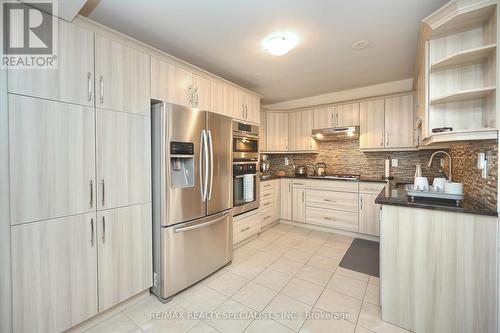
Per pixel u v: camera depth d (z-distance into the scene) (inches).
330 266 101.3
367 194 133.2
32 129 52.7
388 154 147.6
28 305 52.7
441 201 65.4
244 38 83.4
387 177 143.9
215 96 104.3
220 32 79.4
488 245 53.6
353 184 137.7
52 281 56.3
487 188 59.1
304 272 96.0
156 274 78.8
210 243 92.0
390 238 65.5
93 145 63.3
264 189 150.2
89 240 62.9
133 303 75.1
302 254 114.0
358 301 76.3
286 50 84.7
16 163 50.6
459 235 56.6
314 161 175.9
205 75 99.0
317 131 159.9
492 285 53.2
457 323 57.1
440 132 62.1
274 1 63.0
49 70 55.3
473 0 52.1
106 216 66.4
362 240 133.6
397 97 132.6
